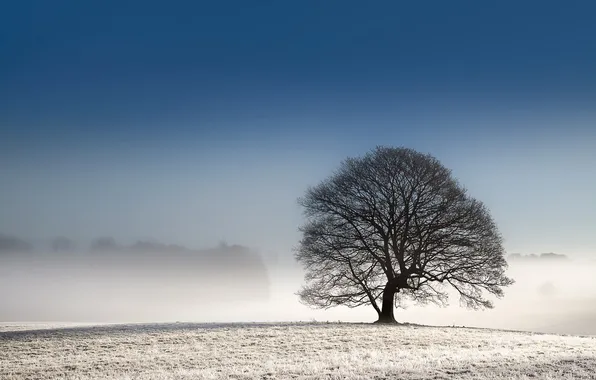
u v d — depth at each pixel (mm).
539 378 20312
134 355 30906
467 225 47375
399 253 48625
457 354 28141
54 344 35719
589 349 30031
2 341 37719
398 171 48562
